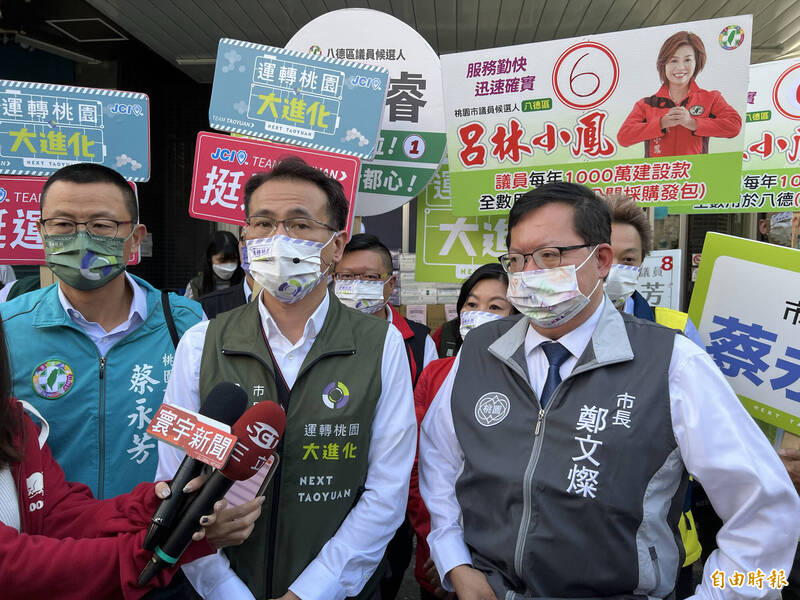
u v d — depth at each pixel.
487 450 1.62
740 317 2.18
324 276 1.78
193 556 1.32
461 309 2.72
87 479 1.91
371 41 3.03
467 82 2.91
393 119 3.05
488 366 1.75
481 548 1.59
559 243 1.62
